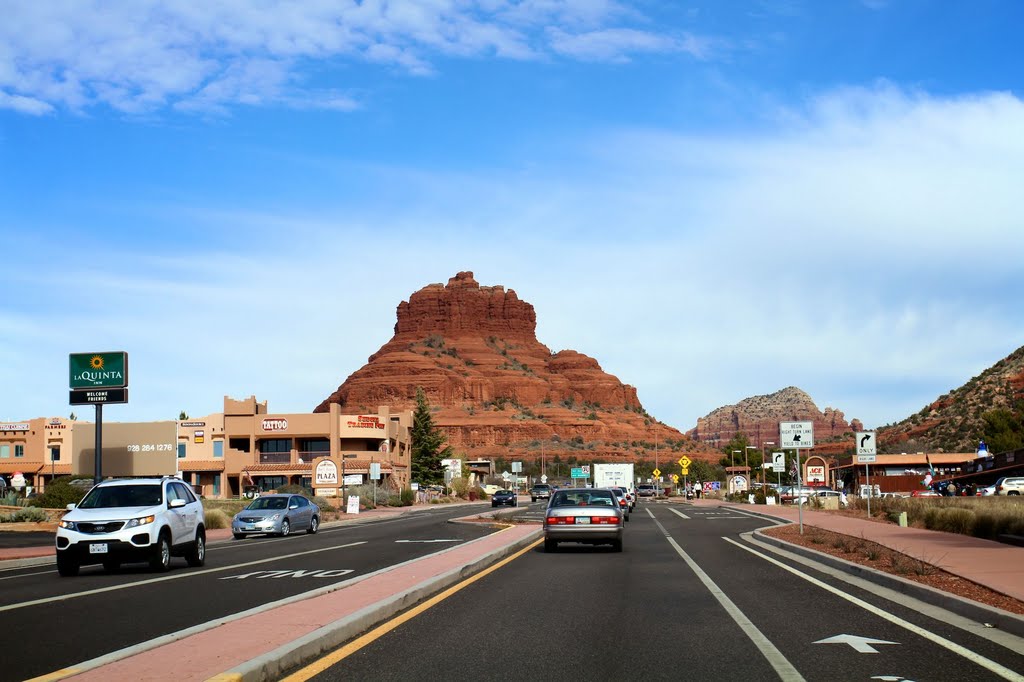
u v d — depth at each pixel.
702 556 22.59
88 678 7.90
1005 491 60.69
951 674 8.80
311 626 10.62
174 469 66.38
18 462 86.12
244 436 88.06
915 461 95.25
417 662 9.42
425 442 116.19
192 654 8.94
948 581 15.05
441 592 15.21
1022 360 126.56
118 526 19.55
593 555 23.11
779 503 66.94
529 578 17.52
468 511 61.66
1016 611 11.78
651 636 10.95
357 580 15.78
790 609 13.14
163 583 17.44
